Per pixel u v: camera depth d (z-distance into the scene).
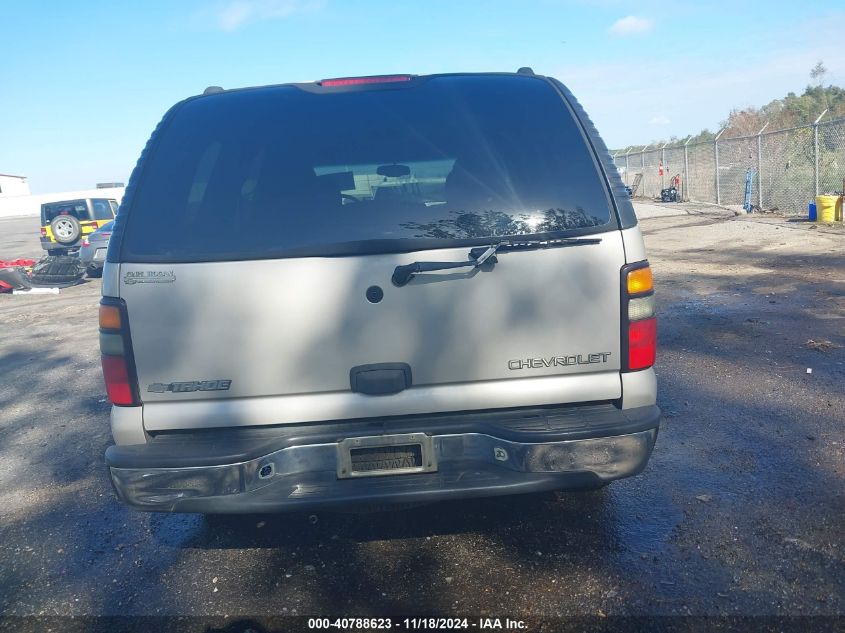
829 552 3.15
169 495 2.85
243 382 2.91
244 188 3.04
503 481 2.84
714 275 10.02
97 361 7.97
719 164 22.45
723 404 5.01
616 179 3.04
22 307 12.68
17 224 48.44
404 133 3.15
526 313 2.91
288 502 2.80
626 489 3.85
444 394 2.94
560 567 3.17
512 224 2.93
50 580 3.35
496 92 3.29
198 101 3.33
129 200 3.01
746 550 3.21
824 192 16.44
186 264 2.87
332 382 2.92
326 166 3.09
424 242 2.89
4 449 5.26
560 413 2.98
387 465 2.90
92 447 5.16
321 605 3.01
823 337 6.46
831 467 3.94
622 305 2.94
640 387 2.99
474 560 3.27
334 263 2.87
